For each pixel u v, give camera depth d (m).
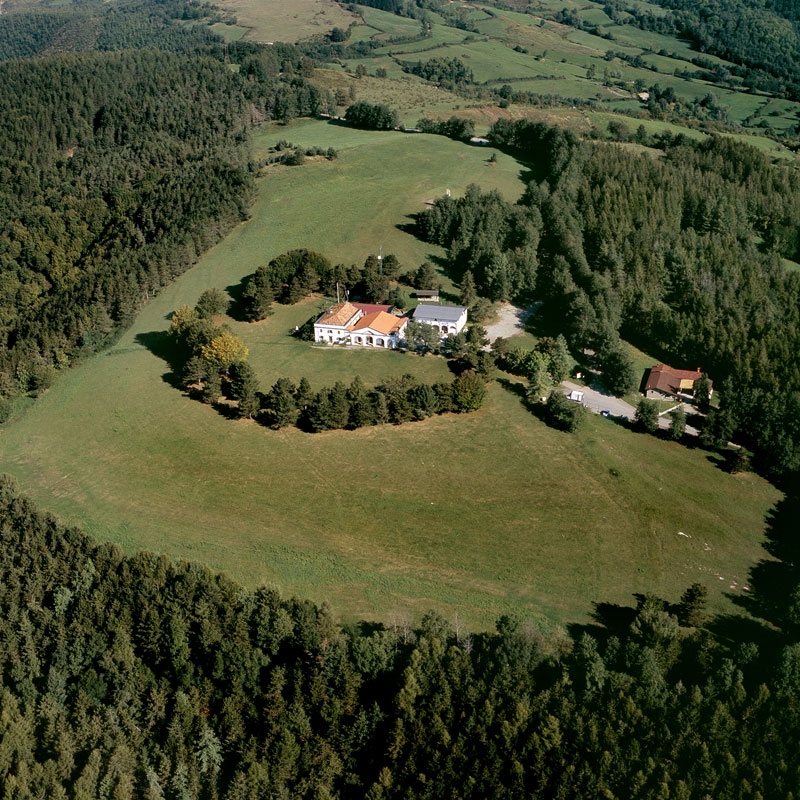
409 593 127.50
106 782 97.56
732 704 101.06
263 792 98.00
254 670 109.69
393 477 156.50
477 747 98.62
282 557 135.38
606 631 120.38
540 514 146.62
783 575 134.75
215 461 162.12
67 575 124.56
